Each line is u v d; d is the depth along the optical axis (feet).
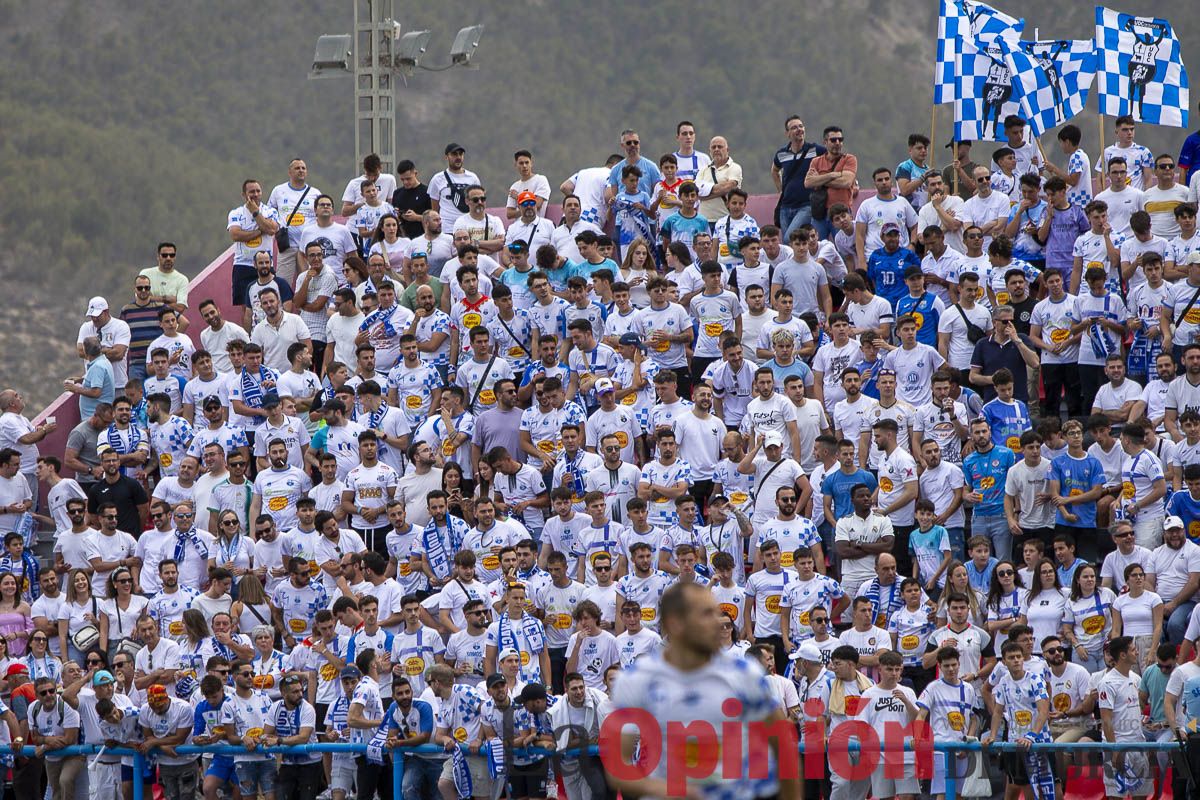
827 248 198.49
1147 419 167.73
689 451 174.19
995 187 204.13
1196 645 142.92
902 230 198.18
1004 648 139.95
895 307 191.31
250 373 184.65
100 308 192.54
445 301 199.62
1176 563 153.28
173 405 190.08
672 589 75.92
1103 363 176.76
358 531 172.24
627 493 171.22
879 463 166.91
